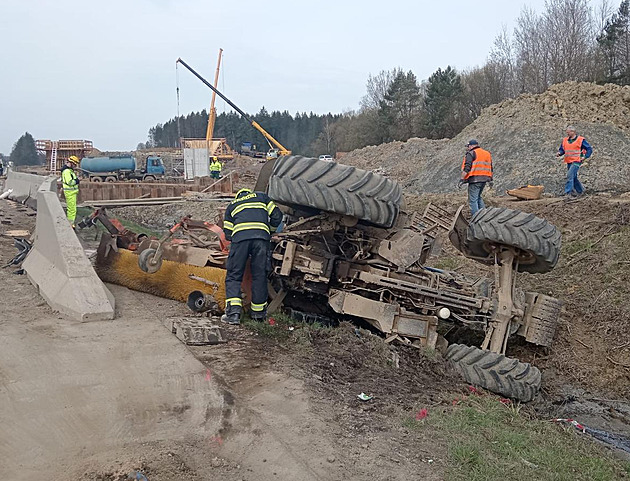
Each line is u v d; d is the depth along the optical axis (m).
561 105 21.62
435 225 7.46
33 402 4.63
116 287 8.45
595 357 8.26
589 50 48.28
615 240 10.87
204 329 6.26
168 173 53.00
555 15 49.28
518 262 7.28
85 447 4.06
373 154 38.41
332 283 7.29
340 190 6.47
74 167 13.60
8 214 14.69
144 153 74.31
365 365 6.20
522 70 50.78
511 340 8.65
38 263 8.18
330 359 6.14
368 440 4.47
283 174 6.63
